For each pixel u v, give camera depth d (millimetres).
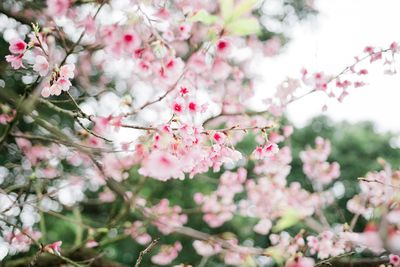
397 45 2922
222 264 8141
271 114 3484
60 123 4781
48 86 2193
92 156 3109
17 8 3832
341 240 3295
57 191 3609
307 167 4918
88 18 2219
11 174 4758
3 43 4602
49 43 2311
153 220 3873
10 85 4188
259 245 8312
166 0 2322
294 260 3059
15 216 3553
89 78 5031
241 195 6141
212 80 3291
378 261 3207
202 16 2090
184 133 2121
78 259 3816
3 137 2863
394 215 2863
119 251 8242
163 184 7219
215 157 2320
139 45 2289
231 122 3650
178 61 2395
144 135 2291
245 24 2086
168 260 4828
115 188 3586
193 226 8219
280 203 4539
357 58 3002
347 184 9695
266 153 2449
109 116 2121
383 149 10250
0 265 3625
